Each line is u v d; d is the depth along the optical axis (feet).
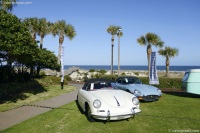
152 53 53.36
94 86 25.70
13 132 19.70
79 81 87.81
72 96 42.39
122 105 20.95
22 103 34.24
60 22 94.63
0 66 52.75
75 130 20.07
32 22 83.15
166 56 93.15
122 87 34.88
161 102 33.35
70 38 95.91
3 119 24.29
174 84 56.70
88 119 23.35
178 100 35.29
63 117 24.81
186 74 38.42
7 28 29.32
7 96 40.98
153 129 19.92
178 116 24.52
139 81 37.29
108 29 93.61
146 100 31.60
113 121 22.67
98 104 20.48
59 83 74.08
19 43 28.84
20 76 60.39
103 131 19.60
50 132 19.66
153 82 53.21
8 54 33.40
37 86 59.93
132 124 21.53
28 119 24.16
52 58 74.84
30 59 35.29
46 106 31.60
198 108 28.78
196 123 21.71
